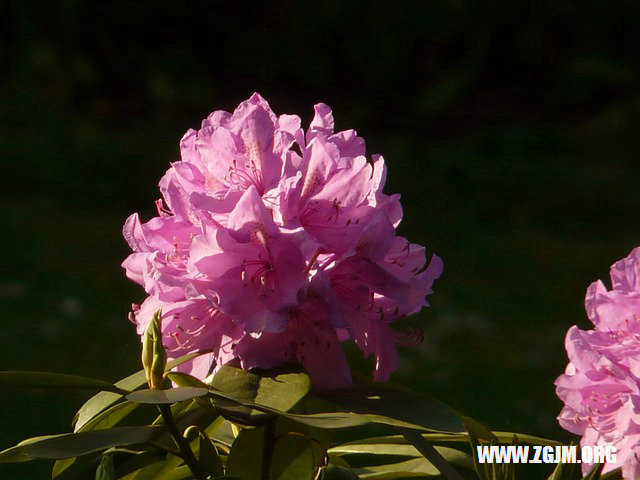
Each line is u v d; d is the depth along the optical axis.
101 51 12.80
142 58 12.84
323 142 1.75
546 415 6.38
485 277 8.78
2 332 7.31
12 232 9.32
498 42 13.12
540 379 6.86
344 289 1.77
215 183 1.80
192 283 1.71
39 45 12.73
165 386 1.83
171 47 12.91
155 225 1.80
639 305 1.90
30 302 7.85
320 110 1.91
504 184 10.81
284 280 1.70
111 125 12.20
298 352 1.75
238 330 1.76
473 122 12.54
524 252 9.34
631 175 11.20
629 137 12.11
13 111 11.94
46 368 6.79
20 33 12.88
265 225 1.68
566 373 2.04
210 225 1.74
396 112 12.73
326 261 1.75
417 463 2.00
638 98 12.59
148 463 1.79
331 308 1.67
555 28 13.15
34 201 10.17
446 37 13.06
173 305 1.79
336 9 13.02
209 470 1.73
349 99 12.85
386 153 11.71
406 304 1.77
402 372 7.01
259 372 1.73
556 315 7.99
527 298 8.32
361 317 1.79
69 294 8.02
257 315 1.68
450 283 8.66
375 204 1.77
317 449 1.81
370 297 1.77
